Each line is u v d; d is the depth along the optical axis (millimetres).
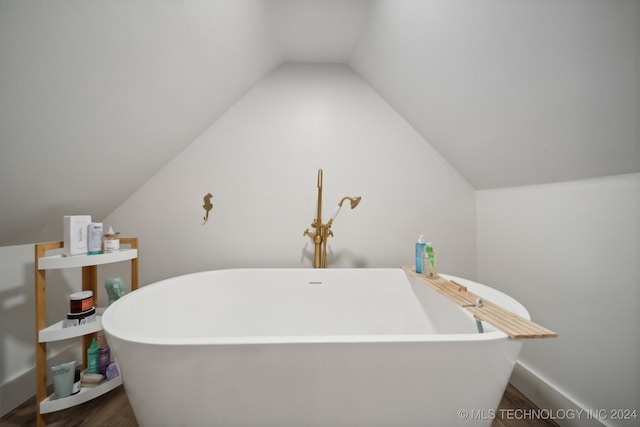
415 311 1476
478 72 1048
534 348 1202
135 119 1169
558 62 793
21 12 637
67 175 1121
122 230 1626
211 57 1259
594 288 954
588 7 661
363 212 1706
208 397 732
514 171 1304
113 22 813
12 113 784
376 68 1592
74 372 1092
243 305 1464
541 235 1197
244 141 1690
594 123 827
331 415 749
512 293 1384
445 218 1723
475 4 880
